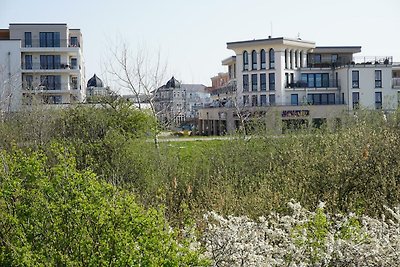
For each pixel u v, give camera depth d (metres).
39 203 6.83
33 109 25.53
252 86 62.06
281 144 20.11
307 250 8.77
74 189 6.88
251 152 19.92
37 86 41.16
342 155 16.92
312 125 22.47
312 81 62.12
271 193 14.98
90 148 20.03
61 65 52.12
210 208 14.62
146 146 20.67
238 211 14.30
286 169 17.66
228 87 67.38
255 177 18.16
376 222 10.20
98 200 6.82
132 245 6.44
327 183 16.03
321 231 9.01
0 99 36.12
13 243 6.68
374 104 59.69
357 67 59.69
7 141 21.34
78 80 53.00
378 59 60.72
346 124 24.16
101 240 6.46
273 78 60.88
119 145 19.92
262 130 21.39
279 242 9.77
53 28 52.44
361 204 14.94
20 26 52.06
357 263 8.84
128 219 6.66
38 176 7.41
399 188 15.02
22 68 51.38
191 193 16.55
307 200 15.13
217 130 62.47
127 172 19.00
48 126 23.72
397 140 16.83
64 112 24.08
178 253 6.89
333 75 62.25
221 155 19.88
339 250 8.80
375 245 8.98
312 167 16.88
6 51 50.16
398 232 9.71
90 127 23.28
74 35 57.56
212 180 17.66
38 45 52.28
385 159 16.27
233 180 17.62
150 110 26.39
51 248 6.52
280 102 60.34
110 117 23.73
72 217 6.64
